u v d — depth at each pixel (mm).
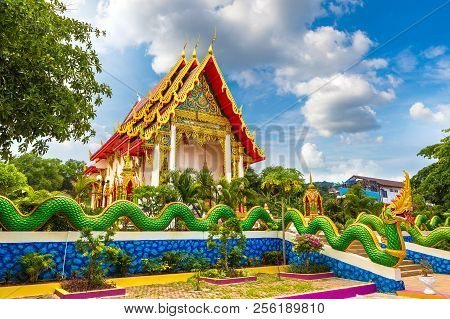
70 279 10125
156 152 19438
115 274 11328
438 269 14828
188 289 10180
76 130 10883
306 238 12797
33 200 11992
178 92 21531
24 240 10102
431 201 26688
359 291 10000
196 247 13227
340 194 42500
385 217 10719
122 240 11797
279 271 12891
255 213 15391
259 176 26000
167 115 19781
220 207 14336
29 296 9070
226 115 22781
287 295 8633
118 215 11812
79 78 11102
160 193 14508
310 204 18859
